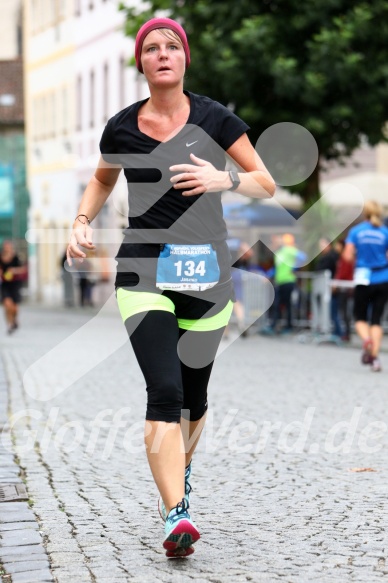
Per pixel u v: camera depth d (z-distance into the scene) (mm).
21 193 110188
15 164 118125
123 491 14188
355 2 47500
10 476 15039
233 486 14484
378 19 47250
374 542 11383
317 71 46562
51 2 97875
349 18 46938
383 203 56344
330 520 12422
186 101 11102
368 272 30062
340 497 13727
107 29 83375
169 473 10664
